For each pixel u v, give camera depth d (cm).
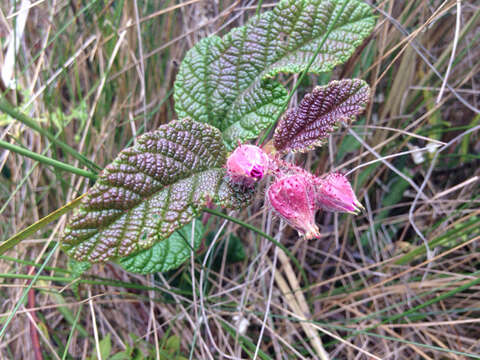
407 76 21
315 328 20
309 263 24
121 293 17
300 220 12
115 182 11
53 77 19
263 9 22
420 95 23
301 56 15
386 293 20
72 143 23
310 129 14
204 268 20
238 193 13
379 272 22
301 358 20
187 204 12
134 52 22
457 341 20
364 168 22
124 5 21
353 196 13
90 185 20
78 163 20
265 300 21
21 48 20
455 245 22
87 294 21
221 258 22
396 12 21
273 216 13
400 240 23
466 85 24
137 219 11
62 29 18
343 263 23
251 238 23
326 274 24
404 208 24
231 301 21
